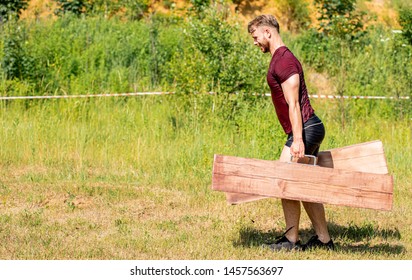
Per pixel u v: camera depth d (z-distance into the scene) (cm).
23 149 1703
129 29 2722
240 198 1004
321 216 1012
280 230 1134
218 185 911
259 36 984
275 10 3478
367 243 1067
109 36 2639
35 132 1792
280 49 970
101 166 1641
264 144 1739
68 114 2086
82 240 1053
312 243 1016
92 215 1206
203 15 2392
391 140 2009
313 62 2714
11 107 2158
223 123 1942
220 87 2091
